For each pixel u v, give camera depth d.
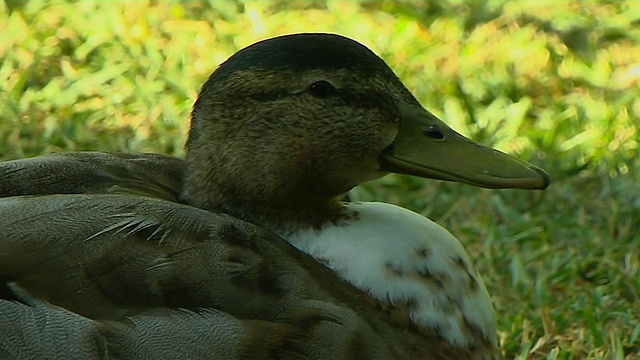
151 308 6.50
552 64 13.58
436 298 7.08
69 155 7.51
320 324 6.67
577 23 14.20
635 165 11.52
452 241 7.34
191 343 6.42
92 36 13.36
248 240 6.84
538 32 14.21
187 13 14.13
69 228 6.61
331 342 6.65
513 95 12.98
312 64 7.12
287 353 6.56
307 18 14.28
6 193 7.12
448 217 10.84
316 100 7.14
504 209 10.88
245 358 6.48
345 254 7.09
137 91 12.48
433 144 7.31
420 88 12.93
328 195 7.26
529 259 10.18
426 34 14.21
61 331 6.30
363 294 7.01
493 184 7.18
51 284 6.45
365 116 7.21
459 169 7.23
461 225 10.75
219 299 6.59
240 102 7.16
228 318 6.52
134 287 6.52
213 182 7.26
